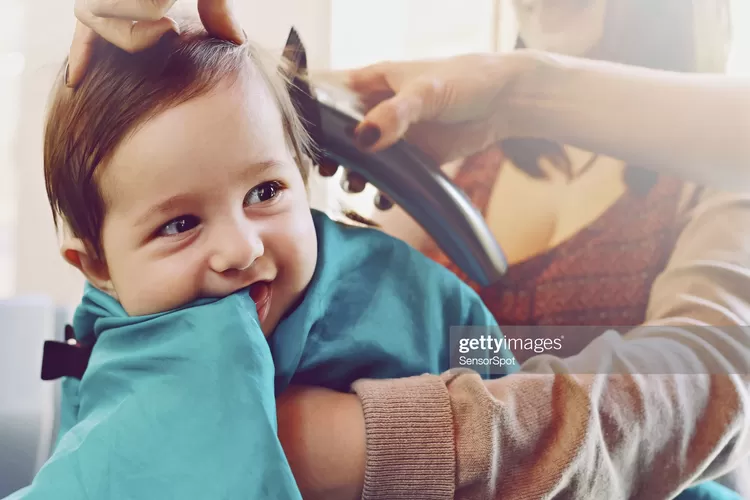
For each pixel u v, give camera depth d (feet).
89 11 1.50
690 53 1.83
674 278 1.79
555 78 1.82
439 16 1.85
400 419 1.46
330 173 1.83
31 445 1.79
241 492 1.31
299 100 1.76
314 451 1.45
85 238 1.60
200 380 1.41
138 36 1.50
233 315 1.48
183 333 1.49
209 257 1.51
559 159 1.83
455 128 1.84
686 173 1.80
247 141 1.53
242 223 1.53
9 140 1.78
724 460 1.73
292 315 1.67
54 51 1.77
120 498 1.32
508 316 1.86
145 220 1.49
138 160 1.45
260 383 1.42
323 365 1.67
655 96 1.80
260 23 1.77
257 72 1.61
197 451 1.35
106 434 1.38
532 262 1.85
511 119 1.84
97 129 1.47
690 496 1.82
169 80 1.47
